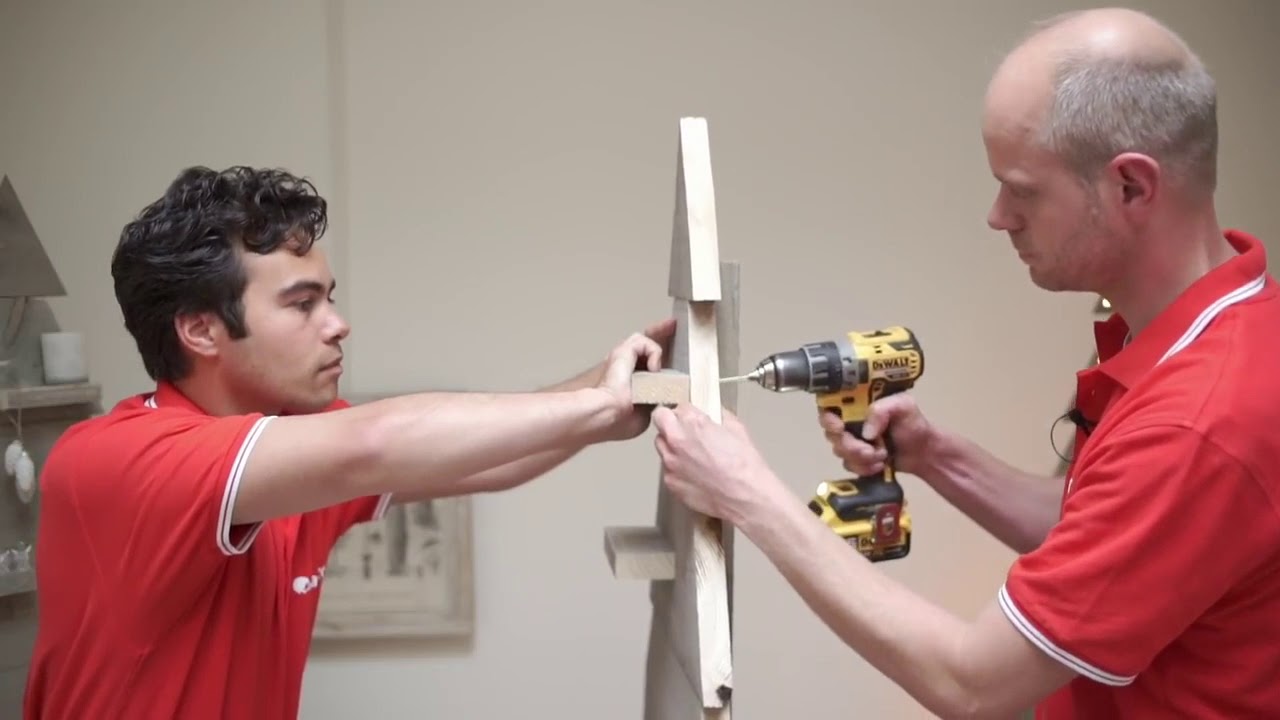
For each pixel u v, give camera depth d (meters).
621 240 2.03
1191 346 0.96
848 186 2.05
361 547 2.02
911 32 2.03
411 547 2.03
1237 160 2.10
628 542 1.27
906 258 2.07
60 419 1.93
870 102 2.04
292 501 1.04
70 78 1.96
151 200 1.98
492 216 2.01
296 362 1.17
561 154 2.01
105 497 1.06
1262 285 1.01
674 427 1.06
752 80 2.02
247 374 1.17
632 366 1.11
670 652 1.26
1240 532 0.89
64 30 1.95
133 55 1.96
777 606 2.10
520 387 2.04
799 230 2.05
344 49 1.97
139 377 2.02
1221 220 2.11
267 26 1.96
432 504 2.03
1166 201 0.97
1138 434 0.92
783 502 1.01
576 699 2.10
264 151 1.98
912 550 2.14
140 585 1.06
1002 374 2.11
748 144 2.03
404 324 2.02
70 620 1.12
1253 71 2.08
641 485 2.07
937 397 2.11
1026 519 1.38
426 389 2.02
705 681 1.01
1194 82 0.95
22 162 1.96
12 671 1.87
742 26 2.01
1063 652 0.92
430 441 1.02
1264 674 0.96
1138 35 0.96
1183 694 1.00
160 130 1.97
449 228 2.01
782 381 1.18
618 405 1.08
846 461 1.27
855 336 1.23
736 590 2.10
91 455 1.08
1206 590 0.90
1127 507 0.90
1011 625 0.94
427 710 2.08
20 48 1.95
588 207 2.02
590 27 1.99
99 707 1.12
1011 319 2.10
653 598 1.44
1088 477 0.96
